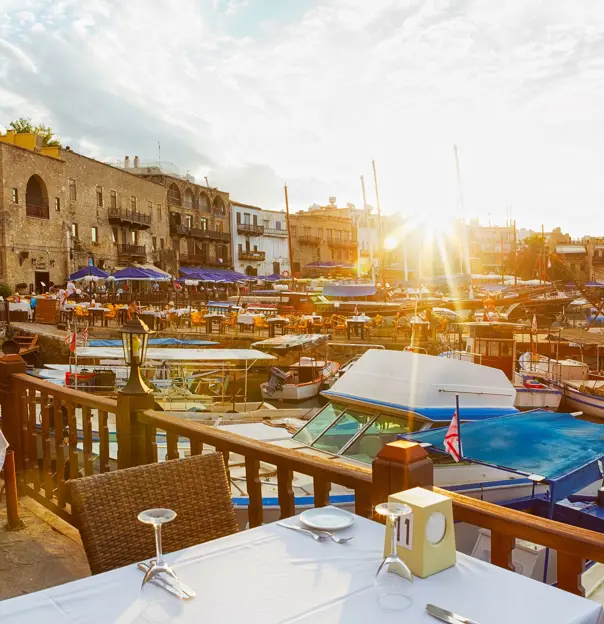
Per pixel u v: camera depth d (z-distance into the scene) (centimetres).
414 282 6141
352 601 199
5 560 441
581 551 234
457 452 785
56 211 4716
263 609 194
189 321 3644
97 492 291
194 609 194
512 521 255
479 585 210
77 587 210
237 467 935
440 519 221
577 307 5419
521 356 2667
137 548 296
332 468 327
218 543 245
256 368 2755
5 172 4162
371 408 1018
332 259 9431
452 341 3450
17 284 4225
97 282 4828
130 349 461
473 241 11825
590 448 826
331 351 3253
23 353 2552
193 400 1867
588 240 9969
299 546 241
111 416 1307
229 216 7906
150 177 6638
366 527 260
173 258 6444
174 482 316
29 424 555
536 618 189
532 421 958
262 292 5828
